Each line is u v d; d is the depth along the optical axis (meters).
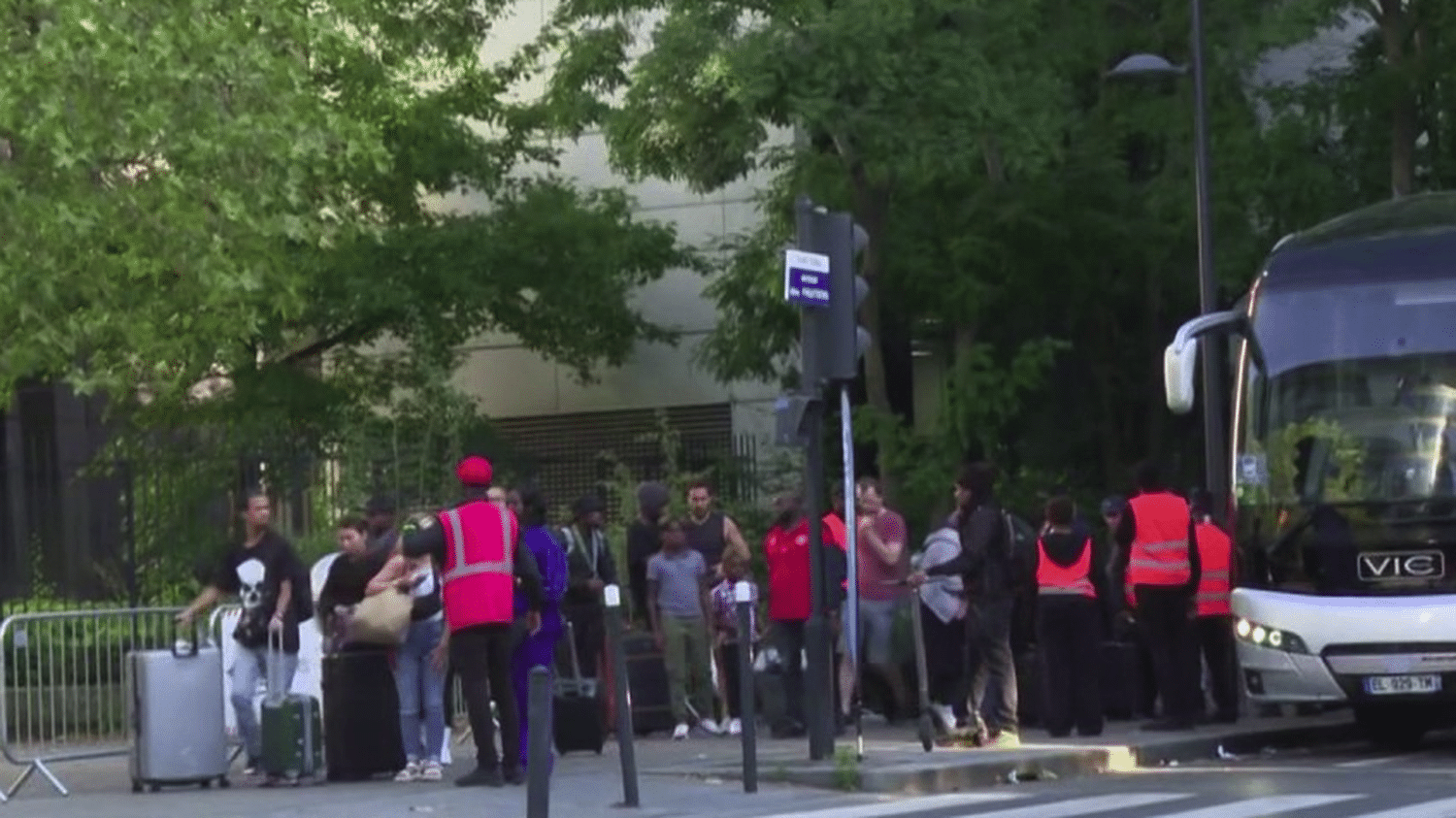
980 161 27.69
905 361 30.70
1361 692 17.48
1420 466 17.53
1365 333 17.98
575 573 19.62
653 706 20.53
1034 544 19.91
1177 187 27.55
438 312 28.59
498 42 32.72
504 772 15.37
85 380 18.34
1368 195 28.56
